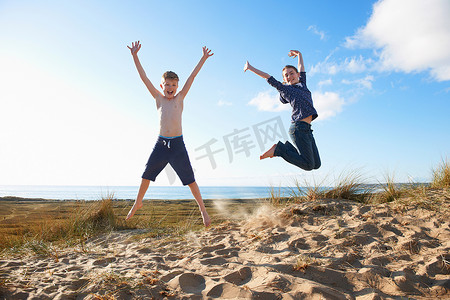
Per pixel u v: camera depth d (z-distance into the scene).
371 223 3.08
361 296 1.75
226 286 1.90
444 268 2.04
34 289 2.01
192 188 3.11
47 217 5.11
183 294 1.86
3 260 2.96
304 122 3.29
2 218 5.71
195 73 3.33
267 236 3.12
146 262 2.62
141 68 3.29
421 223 3.04
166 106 3.16
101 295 1.85
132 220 5.34
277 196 5.02
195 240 3.50
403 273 1.97
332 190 4.75
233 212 5.89
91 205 5.46
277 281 1.90
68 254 3.16
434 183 4.81
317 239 2.82
